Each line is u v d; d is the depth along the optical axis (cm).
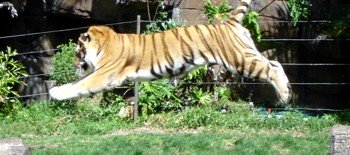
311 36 1828
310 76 1855
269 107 1755
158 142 1356
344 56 1836
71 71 1698
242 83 1698
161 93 1644
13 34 1966
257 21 1742
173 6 1792
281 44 1842
